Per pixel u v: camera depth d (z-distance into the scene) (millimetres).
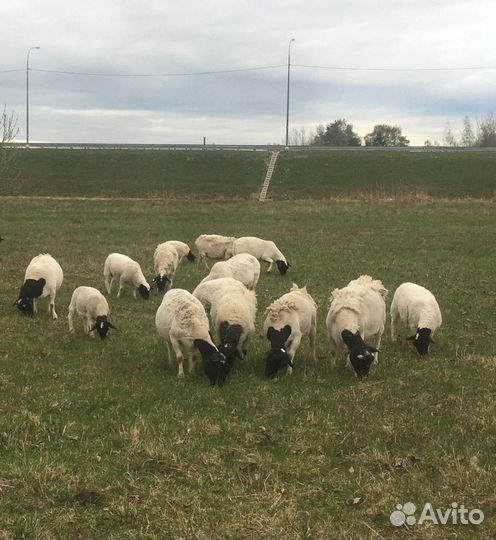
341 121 120375
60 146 68188
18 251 22891
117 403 8703
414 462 7012
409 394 9227
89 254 22672
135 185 51625
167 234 28188
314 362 11055
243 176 54938
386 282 18422
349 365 10695
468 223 31859
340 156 59438
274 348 9938
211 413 8391
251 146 68188
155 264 18484
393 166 56188
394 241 26422
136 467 6793
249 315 10797
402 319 12578
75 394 8961
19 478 6422
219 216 34094
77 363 10570
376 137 123188
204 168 57188
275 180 53500
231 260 15234
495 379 9906
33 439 7438
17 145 66688
